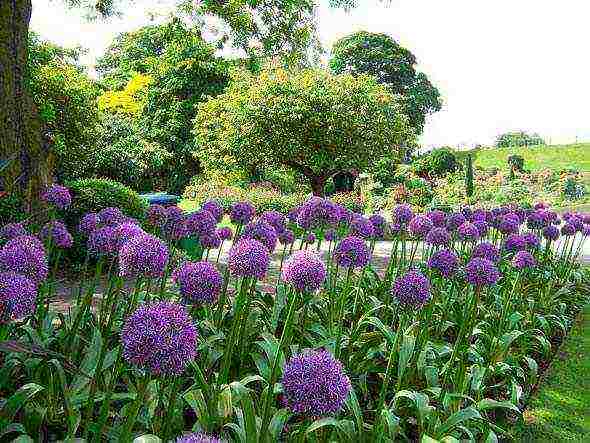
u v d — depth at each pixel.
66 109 17.53
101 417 2.83
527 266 6.83
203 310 4.96
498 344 5.40
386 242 16.75
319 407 2.39
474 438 3.96
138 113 38.75
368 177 34.97
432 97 56.00
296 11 15.26
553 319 7.75
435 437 3.66
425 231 6.27
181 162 38.12
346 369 4.53
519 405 5.11
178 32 15.57
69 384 3.71
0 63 8.98
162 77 39.00
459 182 37.22
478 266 4.66
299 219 5.62
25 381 3.74
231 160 25.58
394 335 4.63
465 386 4.57
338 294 6.22
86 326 4.50
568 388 5.82
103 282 9.27
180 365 2.32
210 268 3.29
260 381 4.29
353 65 54.53
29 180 9.31
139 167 29.59
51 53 18.69
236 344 4.43
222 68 27.48
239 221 5.91
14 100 9.12
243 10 14.99
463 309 6.35
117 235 3.85
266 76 22.72
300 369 2.44
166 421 2.91
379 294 6.70
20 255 3.17
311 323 5.25
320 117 21.44
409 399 4.34
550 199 37.97
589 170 55.72
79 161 19.16
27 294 2.71
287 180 33.78
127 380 3.78
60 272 9.77
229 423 3.10
